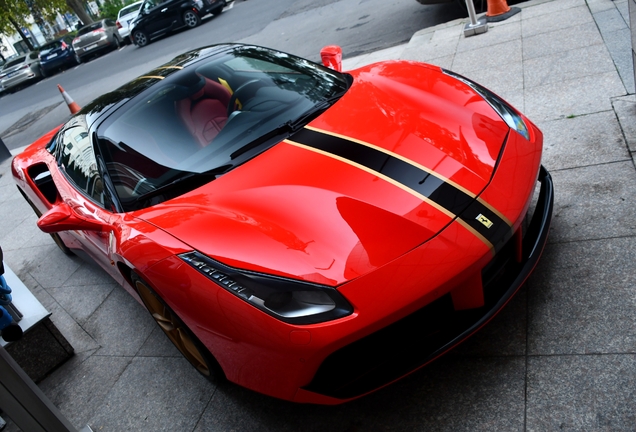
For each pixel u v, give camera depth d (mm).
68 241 3910
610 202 2691
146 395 2668
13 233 5445
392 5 8938
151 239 2205
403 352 1942
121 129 2859
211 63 3145
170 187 2471
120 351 3078
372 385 1931
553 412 1846
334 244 1910
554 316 2199
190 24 16016
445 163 2166
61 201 3275
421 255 1850
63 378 3018
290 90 2904
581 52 4352
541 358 2051
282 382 1945
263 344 1865
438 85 2732
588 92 3760
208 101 2854
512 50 4891
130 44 20922
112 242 2463
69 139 3350
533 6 5777
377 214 1977
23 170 3857
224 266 1960
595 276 2305
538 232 2262
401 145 2271
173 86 2980
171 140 2707
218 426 2320
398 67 3041
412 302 1793
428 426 1970
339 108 2643
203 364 2449
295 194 2146
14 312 2977
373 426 2049
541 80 4168
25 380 1944
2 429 2680
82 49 20609
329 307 1780
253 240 1999
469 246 1892
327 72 3164
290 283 1837
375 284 1793
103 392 2801
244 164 2449
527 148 2334
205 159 2562
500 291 2074
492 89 4328
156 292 2256
